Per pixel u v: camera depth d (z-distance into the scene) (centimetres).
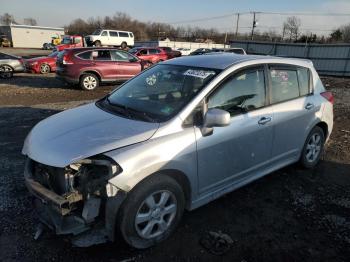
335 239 319
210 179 328
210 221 339
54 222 276
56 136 294
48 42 6531
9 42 6138
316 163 484
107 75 1308
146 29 9988
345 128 718
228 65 350
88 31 9700
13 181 416
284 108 395
